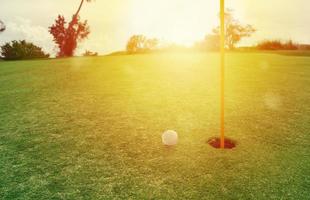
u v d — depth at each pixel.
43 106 1.09
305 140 0.75
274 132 0.80
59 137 0.80
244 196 0.53
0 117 0.98
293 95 1.19
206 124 0.86
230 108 1.02
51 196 0.55
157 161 0.65
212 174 0.60
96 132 0.83
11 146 0.76
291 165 0.63
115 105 1.08
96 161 0.67
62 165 0.65
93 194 0.55
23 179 0.60
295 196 0.53
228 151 0.69
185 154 0.68
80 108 1.05
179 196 0.53
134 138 0.78
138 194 0.54
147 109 1.02
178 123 0.88
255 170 0.61
